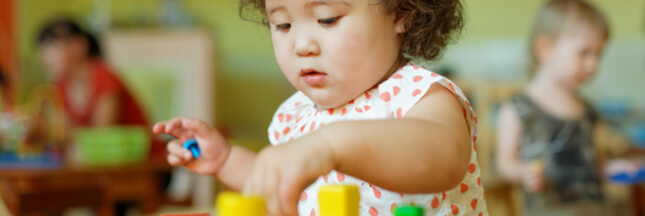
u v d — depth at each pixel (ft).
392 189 1.88
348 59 2.44
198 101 12.01
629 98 12.45
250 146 11.43
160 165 7.19
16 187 6.21
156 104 12.18
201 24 13.32
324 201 1.73
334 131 1.81
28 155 7.01
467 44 12.92
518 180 6.09
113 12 14.03
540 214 5.92
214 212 4.41
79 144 7.44
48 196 5.84
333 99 2.53
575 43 6.12
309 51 2.44
